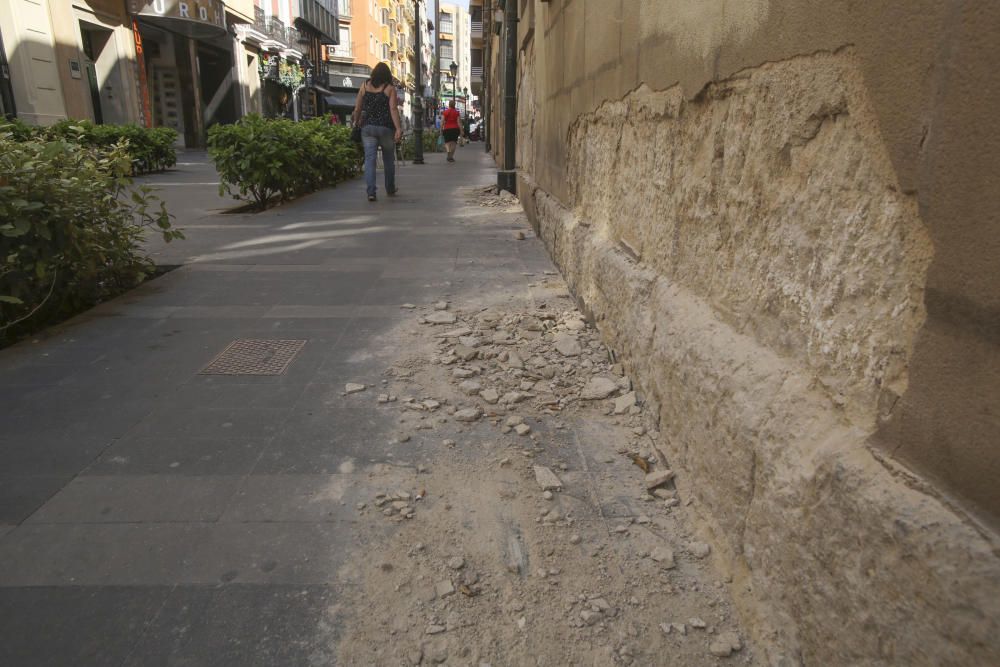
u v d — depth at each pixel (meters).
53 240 4.18
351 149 13.59
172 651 1.75
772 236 1.88
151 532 2.21
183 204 10.09
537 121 7.71
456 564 2.07
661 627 1.84
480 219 8.41
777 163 1.85
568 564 2.08
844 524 1.38
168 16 27.69
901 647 1.19
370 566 2.07
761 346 1.94
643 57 3.14
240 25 36.31
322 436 2.84
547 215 6.23
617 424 2.94
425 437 2.85
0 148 4.14
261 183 9.14
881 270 1.39
